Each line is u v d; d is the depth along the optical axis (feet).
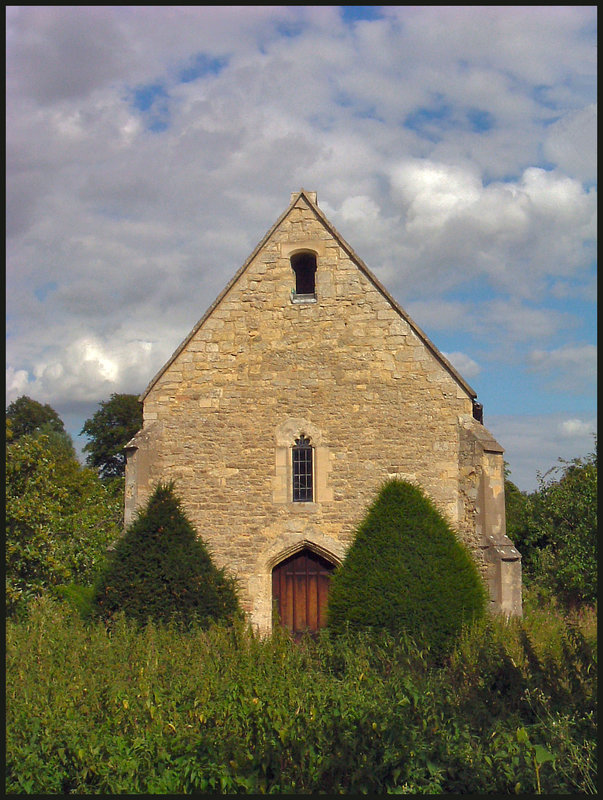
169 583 47.52
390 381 55.47
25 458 52.70
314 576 55.06
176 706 29.04
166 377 57.67
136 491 55.52
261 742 25.82
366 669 34.91
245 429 56.34
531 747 24.36
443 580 47.09
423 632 44.21
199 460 56.34
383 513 50.01
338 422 55.52
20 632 37.52
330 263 57.41
